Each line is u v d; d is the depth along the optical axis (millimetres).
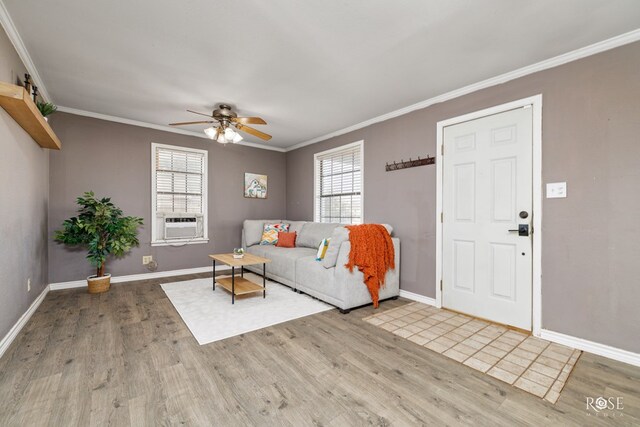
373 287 3102
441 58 2424
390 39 2164
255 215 5570
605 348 2129
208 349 2162
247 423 1413
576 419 1465
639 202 2016
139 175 4281
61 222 3695
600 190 2162
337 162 4738
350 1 1776
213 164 5043
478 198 2863
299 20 1958
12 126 2174
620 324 2078
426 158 3332
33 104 2080
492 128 2770
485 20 1932
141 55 2416
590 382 1794
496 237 2723
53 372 1825
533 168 2490
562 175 2336
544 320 2422
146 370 1864
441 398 1621
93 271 3936
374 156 3986
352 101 3369
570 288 2295
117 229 3645
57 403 1532
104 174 4000
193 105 3541
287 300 3381
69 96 3305
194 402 1562
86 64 2564
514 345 2289
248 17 1932
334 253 3123
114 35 2143
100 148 3967
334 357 2064
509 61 2455
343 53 2361
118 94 3221
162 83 2938
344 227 3240
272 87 3014
